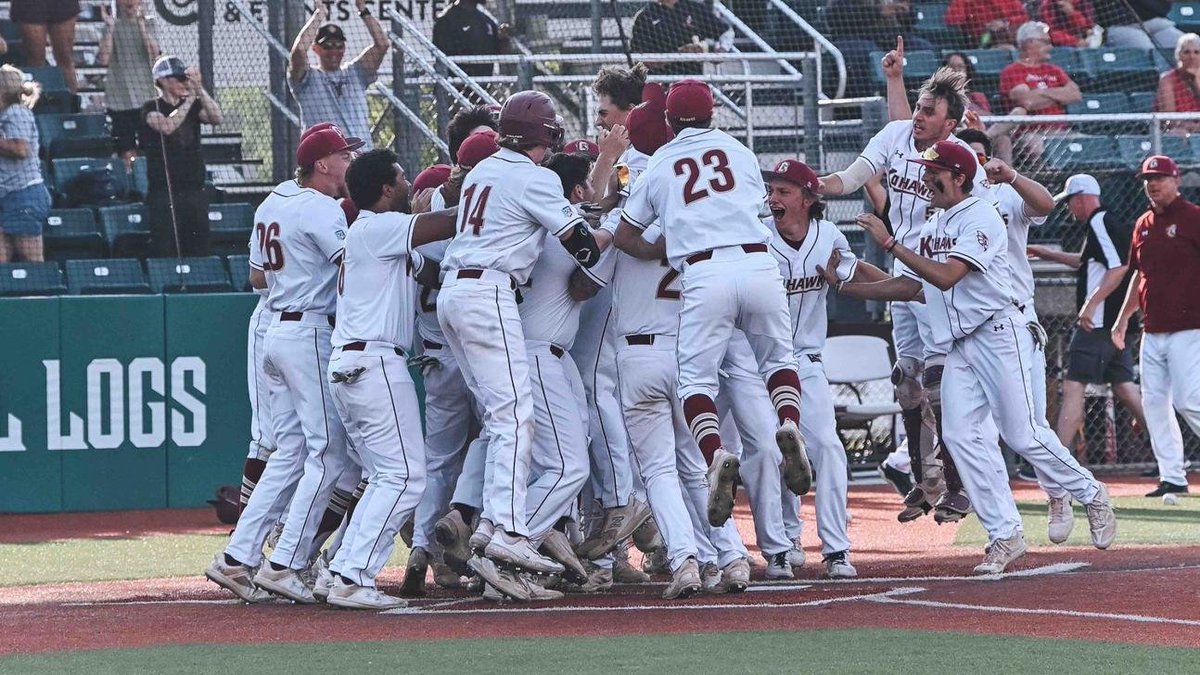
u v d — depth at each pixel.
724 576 17.61
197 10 34.09
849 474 33.47
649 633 14.67
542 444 17.50
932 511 24.66
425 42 32.69
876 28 38.59
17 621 16.64
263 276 19.97
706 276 16.84
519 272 16.95
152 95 34.78
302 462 18.22
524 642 14.21
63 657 13.97
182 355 30.06
